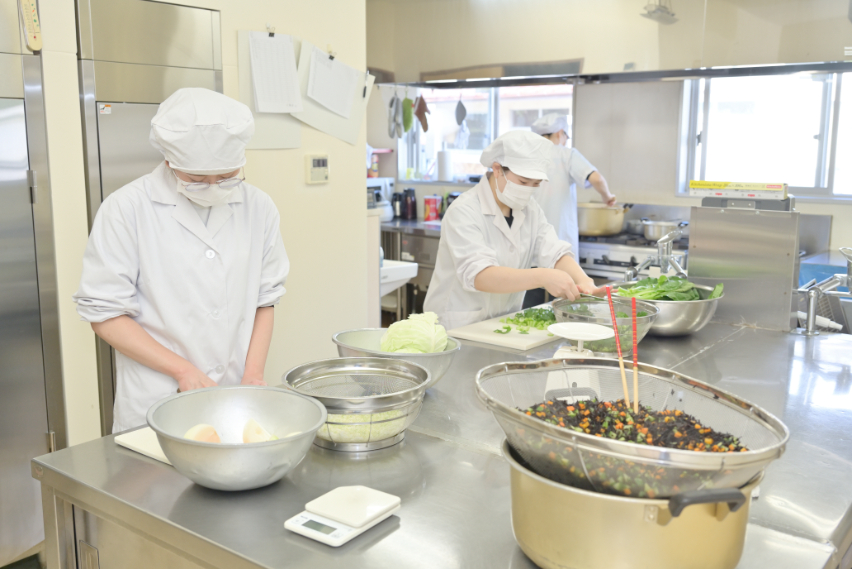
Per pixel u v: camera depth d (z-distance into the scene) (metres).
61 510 1.28
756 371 1.91
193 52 2.55
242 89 2.71
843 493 1.21
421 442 1.39
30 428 2.33
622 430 1.01
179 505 1.11
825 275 3.50
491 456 1.32
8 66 2.12
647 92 4.59
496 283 2.35
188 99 1.60
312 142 2.99
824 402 1.67
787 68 3.66
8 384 2.26
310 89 2.90
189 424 1.26
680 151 4.55
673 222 4.55
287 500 1.13
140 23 2.39
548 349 2.10
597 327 1.90
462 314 2.57
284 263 1.98
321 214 3.08
